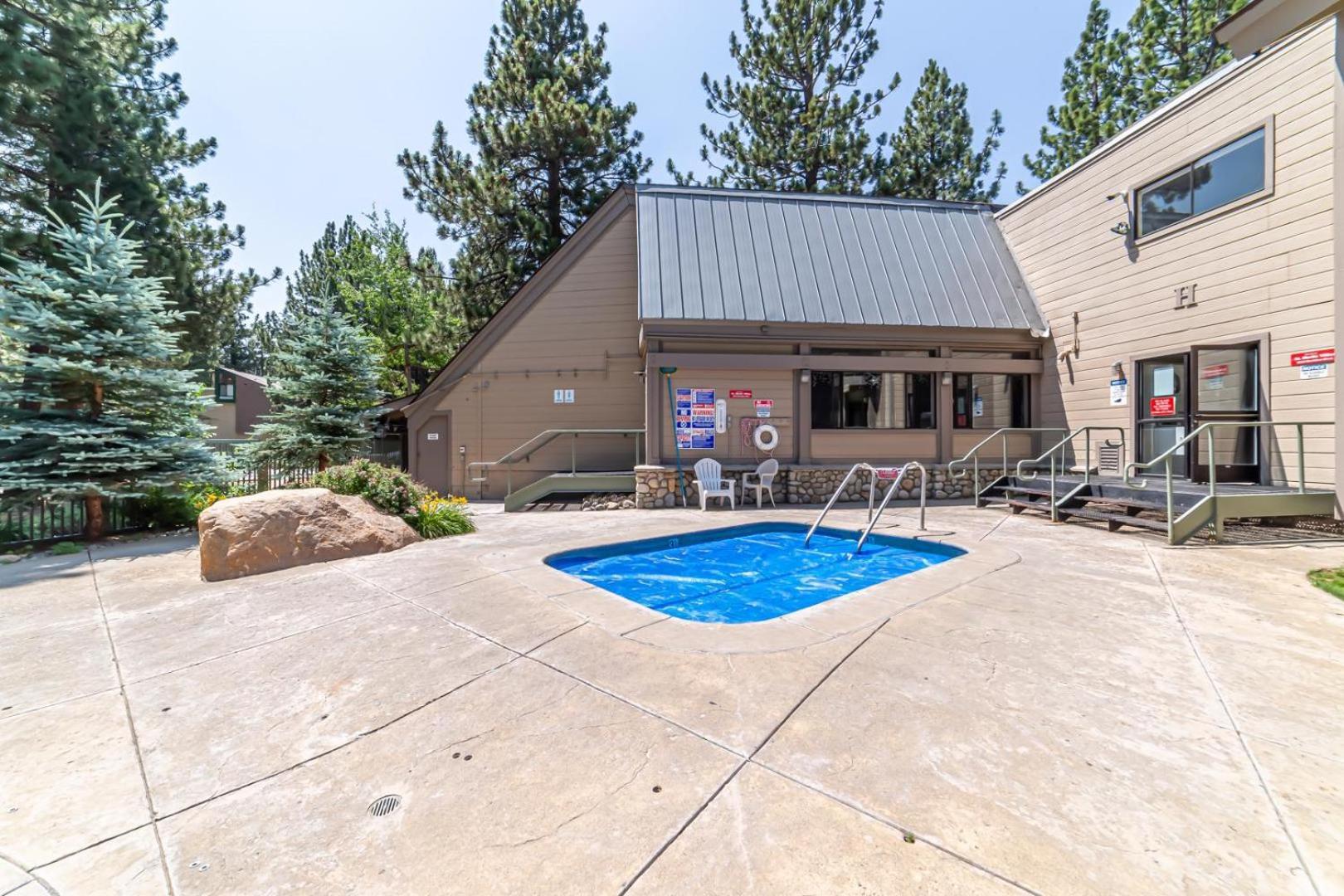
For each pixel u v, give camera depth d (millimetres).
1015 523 8125
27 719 2660
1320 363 6852
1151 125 9078
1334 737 2354
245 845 1816
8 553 6812
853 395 11352
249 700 2844
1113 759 2201
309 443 12000
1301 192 7027
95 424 7863
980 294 11672
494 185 16266
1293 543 6324
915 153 19484
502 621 3955
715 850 1740
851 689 2834
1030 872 1626
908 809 1917
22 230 10461
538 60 17422
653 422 10836
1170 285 8766
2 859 1749
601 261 13258
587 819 1900
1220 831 1787
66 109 11117
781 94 19031
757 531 8594
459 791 2070
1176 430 8711
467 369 13391
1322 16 5461
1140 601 4273
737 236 11938
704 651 3352
